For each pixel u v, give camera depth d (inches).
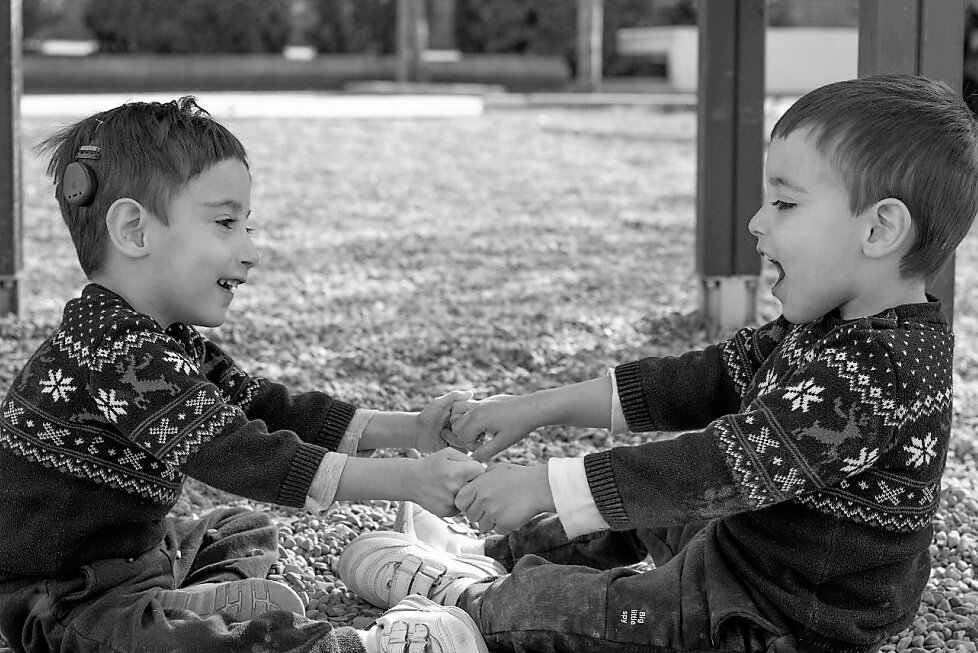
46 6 723.4
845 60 581.0
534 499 70.9
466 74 707.4
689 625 70.8
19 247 162.9
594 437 123.8
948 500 107.1
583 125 448.5
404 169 333.1
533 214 272.5
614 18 753.0
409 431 85.5
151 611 70.9
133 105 78.0
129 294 76.5
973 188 70.8
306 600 86.7
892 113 69.5
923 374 68.5
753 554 71.8
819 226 70.2
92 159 75.4
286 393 86.2
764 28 159.2
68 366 72.8
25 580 73.6
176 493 77.8
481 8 757.9
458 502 72.4
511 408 83.7
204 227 75.5
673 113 511.2
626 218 268.7
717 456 68.5
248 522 89.1
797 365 72.2
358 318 174.4
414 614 72.9
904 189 68.7
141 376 71.2
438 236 242.8
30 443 73.0
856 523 69.7
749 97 159.9
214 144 75.9
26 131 346.6
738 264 164.7
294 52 757.3
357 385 139.5
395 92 613.3
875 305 72.1
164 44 729.6
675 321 169.0
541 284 201.0
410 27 663.8
